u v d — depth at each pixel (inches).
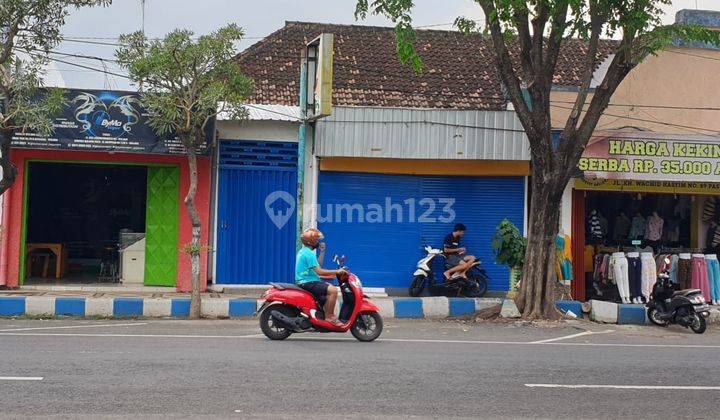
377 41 831.7
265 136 684.7
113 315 552.1
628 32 509.7
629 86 711.7
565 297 668.7
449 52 826.2
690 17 721.0
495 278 700.0
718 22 721.6
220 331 485.4
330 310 446.0
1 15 501.0
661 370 375.2
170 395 294.4
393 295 689.6
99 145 621.9
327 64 607.8
